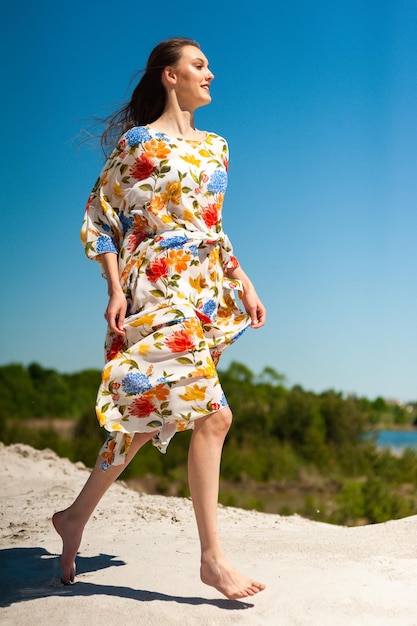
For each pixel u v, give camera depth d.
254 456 23.59
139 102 3.31
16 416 35.59
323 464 23.58
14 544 3.76
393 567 3.08
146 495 5.35
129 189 3.05
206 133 3.22
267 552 3.41
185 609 2.69
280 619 2.61
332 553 3.32
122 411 2.87
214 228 3.10
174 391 2.85
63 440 18.28
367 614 2.63
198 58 3.18
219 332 3.05
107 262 3.02
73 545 3.03
